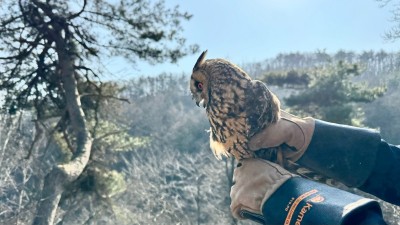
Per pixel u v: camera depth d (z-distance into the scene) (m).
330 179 1.86
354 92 30.92
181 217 32.84
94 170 22.69
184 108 56.94
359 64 32.06
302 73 36.12
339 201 1.41
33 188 23.30
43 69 20.97
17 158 22.84
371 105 43.25
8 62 20.20
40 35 20.58
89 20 20.12
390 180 1.77
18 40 19.88
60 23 20.09
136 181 29.83
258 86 1.86
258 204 1.64
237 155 1.85
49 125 24.75
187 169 37.78
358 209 1.35
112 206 24.19
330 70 32.16
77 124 20.20
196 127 50.38
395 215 12.31
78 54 20.83
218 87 1.87
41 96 21.38
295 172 1.83
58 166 17.47
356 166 1.77
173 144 48.06
